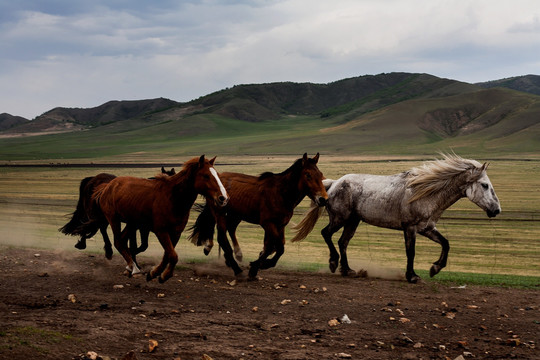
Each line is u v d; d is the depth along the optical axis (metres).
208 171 8.92
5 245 15.81
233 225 11.59
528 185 64.62
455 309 8.37
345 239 11.73
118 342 6.06
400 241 27.44
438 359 6.13
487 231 31.83
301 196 10.45
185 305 8.16
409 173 10.96
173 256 9.19
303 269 12.44
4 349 5.36
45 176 83.19
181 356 5.71
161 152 183.12
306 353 6.06
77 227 11.01
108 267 11.16
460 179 10.58
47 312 7.23
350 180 11.55
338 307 8.34
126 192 9.70
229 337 6.55
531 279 11.78
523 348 6.65
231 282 10.01
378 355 6.18
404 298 9.14
